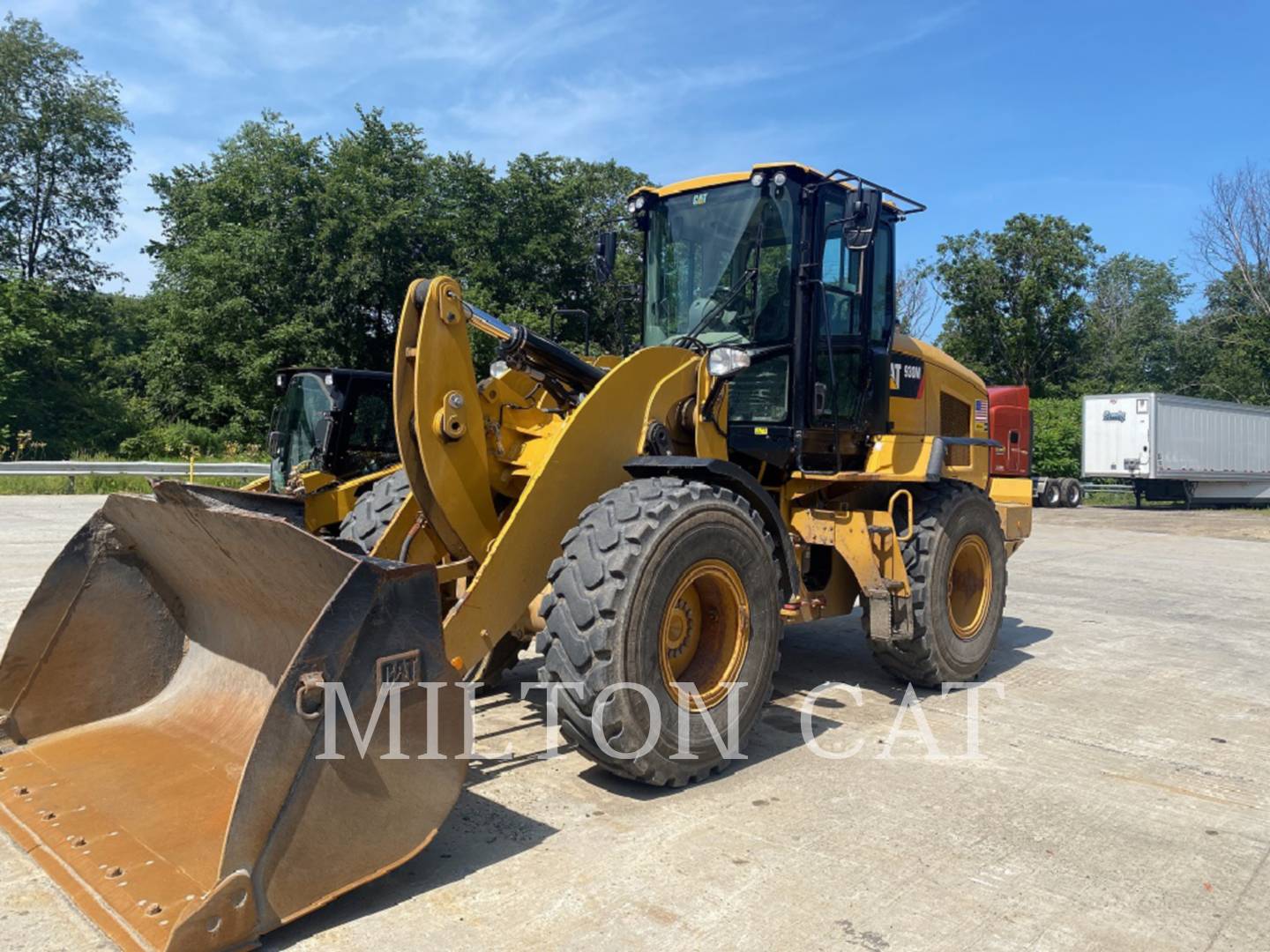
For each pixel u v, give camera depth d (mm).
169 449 24578
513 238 27688
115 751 3410
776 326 4848
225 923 2318
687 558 3564
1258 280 38219
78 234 32438
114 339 34188
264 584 3170
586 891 2805
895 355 5789
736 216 4996
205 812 2938
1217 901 2861
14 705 3518
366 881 2602
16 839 2832
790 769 3932
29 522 12430
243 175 26234
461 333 3770
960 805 3572
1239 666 6066
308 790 2475
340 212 25047
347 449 8164
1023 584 9758
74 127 31000
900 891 2857
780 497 5000
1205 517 20281
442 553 4160
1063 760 4137
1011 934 2627
